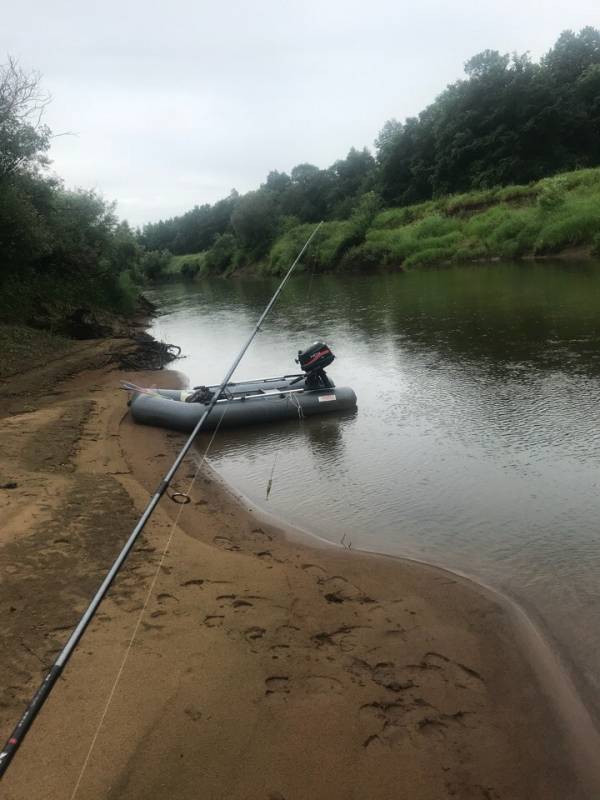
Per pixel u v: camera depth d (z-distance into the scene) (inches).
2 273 691.4
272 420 328.8
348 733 108.2
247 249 2527.1
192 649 126.6
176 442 303.4
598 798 98.2
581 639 138.2
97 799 92.6
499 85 1980.8
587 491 216.2
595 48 2190.0
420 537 194.1
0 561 157.4
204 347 618.5
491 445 268.2
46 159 712.4
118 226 1218.0
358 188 2568.9
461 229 1445.6
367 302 837.8
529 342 458.9
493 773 102.3
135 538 115.6
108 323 820.6
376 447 281.3
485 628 141.6
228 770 99.3
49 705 109.0
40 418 319.0
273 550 184.7
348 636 136.5
